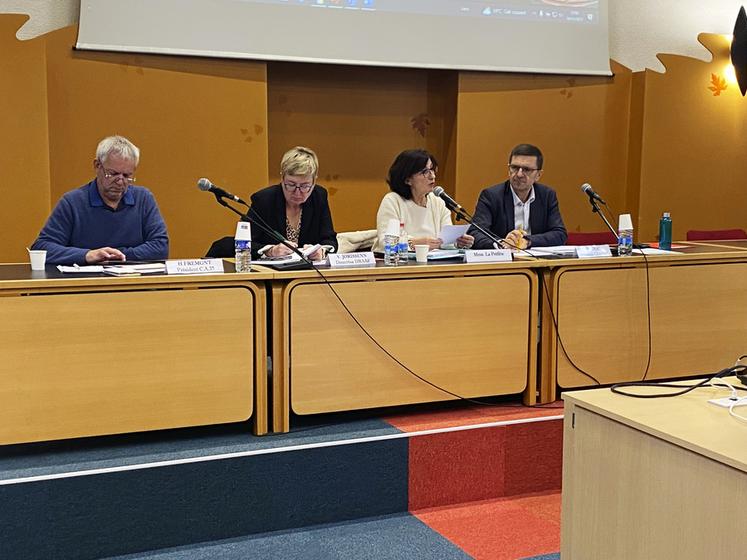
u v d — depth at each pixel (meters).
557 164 5.20
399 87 4.93
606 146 5.32
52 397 2.34
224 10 4.34
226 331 2.50
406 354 2.72
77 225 2.98
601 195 5.34
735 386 1.91
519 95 5.04
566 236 3.64
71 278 2.35
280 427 2.63
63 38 4.12
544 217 3.65
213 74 4.39
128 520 2.34
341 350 2.64
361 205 4.93
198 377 2.48
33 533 2.25
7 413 2.31
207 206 4.46
